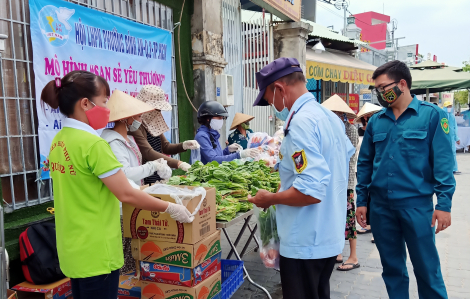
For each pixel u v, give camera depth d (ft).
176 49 18.31
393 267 8.99
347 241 17.11
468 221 19.48
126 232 8.43
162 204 6.88
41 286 9.14
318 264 6.73
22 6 11.18
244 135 18.93
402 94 8.39
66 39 12.30
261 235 8.81
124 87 14.96
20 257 9.45
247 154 13.78
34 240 9.30
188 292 7.98
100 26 13.66
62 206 6.22
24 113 11.34
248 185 11.32
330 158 6.63
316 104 6.81
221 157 13.96
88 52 13.17
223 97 20.30
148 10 16.49
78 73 6.26
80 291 6.31
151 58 16.40
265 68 7.02
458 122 53.88
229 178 11.09
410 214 8.28
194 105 19.52
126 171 8.70
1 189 10.03
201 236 8.13
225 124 21.44
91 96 6.23
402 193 8.38
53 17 11.82
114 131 9.05
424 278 8.37
